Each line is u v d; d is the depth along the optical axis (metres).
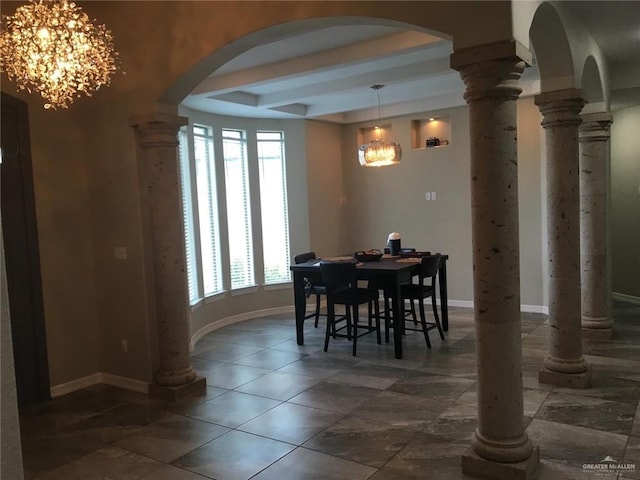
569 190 3.82
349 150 7.92
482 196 2.65
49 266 4.18
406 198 7.50
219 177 6.63
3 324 0.65
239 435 3.34
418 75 5.30
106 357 4.45
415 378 4.33
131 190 4.12
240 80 5.26
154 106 3.94
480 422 2.77
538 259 6.57
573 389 3.88
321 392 4.07
